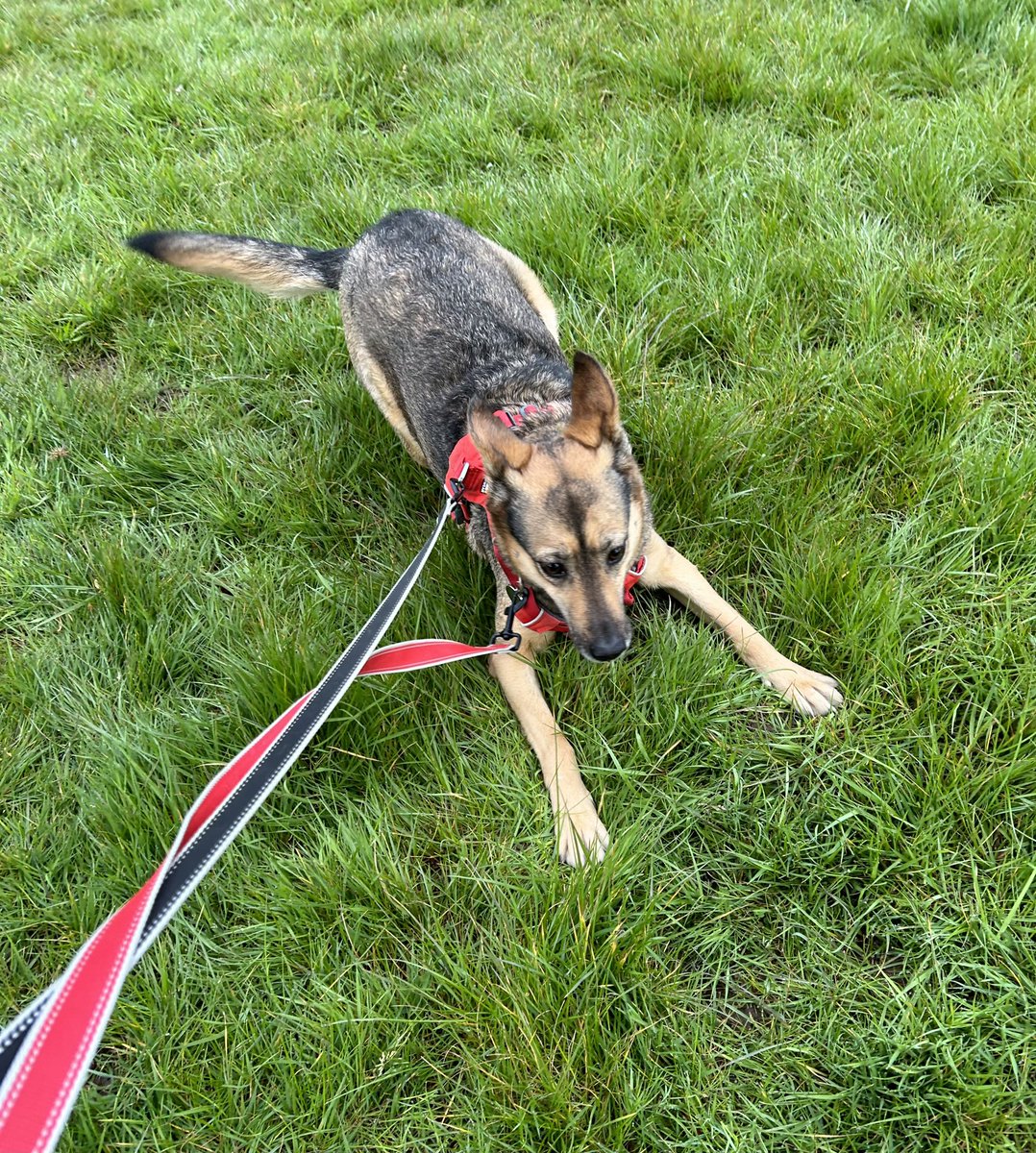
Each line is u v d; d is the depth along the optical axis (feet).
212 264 4.80
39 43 8.68
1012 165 5.11
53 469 4.80
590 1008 2.89
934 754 3.22
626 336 4.66
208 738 3.65
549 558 3.51
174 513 4.64
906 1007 2.85
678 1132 2.81
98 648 4.05
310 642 3.84
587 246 5.17
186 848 2.46
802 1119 2.79
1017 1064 2.78
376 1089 2.94
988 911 3.00
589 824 3.40
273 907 3.24
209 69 7.43
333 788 3.55
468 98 6.59
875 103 5.74
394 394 4.67
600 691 3.71
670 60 6.25
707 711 3.56
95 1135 2.85
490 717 3.68
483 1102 2.83
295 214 6.01
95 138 6.86
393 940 3.18
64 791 3.61
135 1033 3.04
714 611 3.82
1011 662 3.45
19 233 6.09
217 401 5.04
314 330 5.31
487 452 3.56
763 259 4.90
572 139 5.92
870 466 4.17
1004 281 4.55
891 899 3.09
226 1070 2.94
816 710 3.55
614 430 3.60
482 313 4.52
